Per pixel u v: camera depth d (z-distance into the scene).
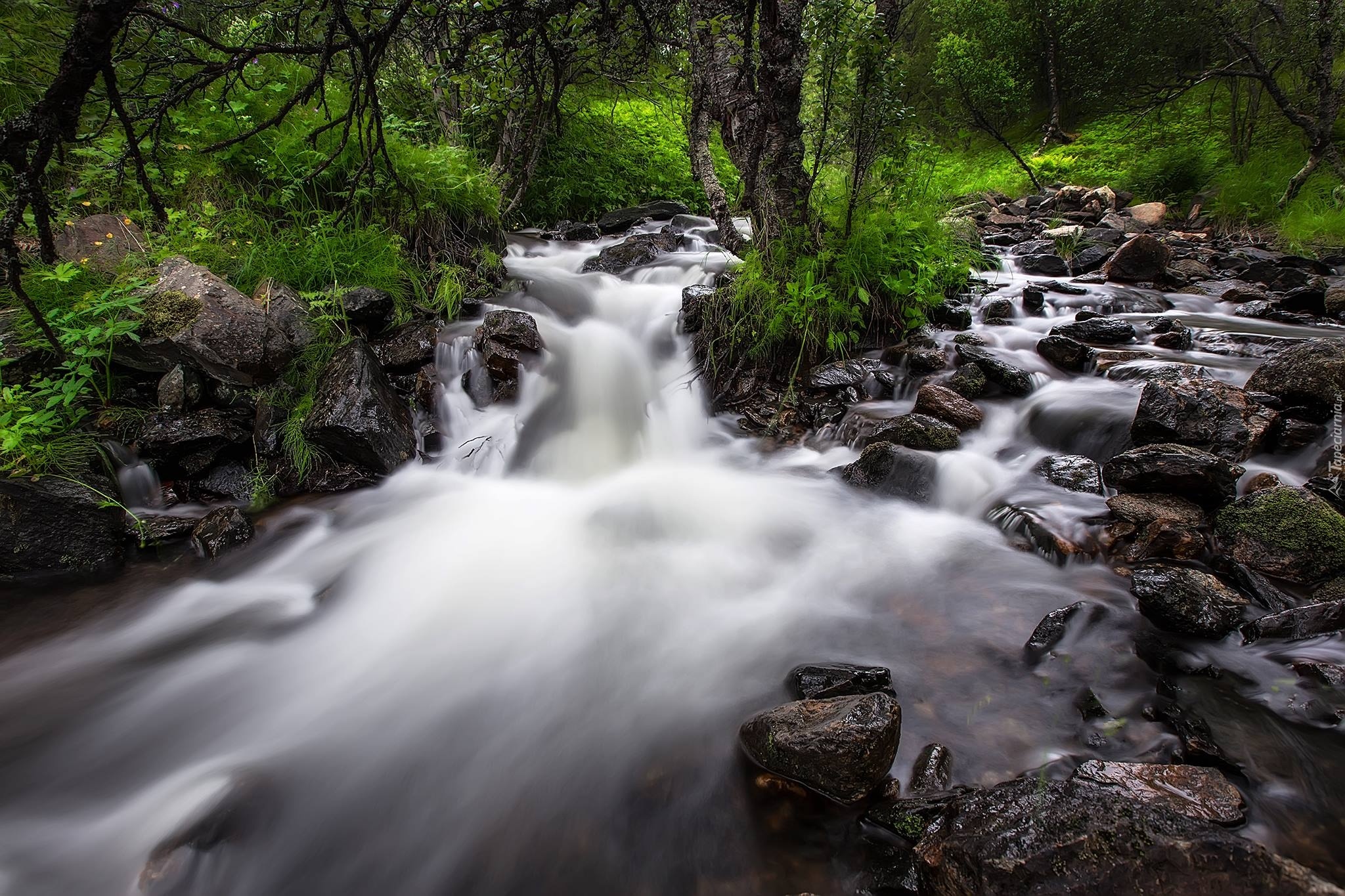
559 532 3.93
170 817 2.24
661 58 7.27
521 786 2.35
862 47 4.86
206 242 4.93
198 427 4.11
